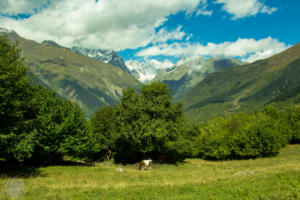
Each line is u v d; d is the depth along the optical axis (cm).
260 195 1387
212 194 1534
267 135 6669
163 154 5531
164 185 2000
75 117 4269
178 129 4866
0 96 2153
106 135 5916
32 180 2228
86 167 3825
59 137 3591
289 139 9844
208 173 3148
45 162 4044
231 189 1619
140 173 3186
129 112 4606
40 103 3597
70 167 3662
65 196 1562
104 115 6088
